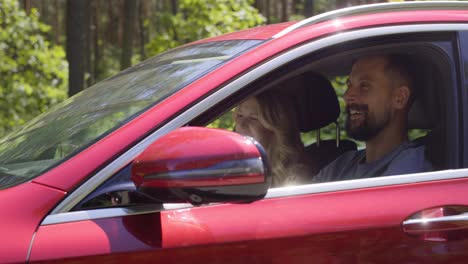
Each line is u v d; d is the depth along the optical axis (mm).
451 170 3016
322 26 2971
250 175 2422
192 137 2445
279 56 2844
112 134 2609
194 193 2404
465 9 3266
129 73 3344
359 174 3229
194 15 14398
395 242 2770
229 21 14320
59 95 15070
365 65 3264
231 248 2564
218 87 2730
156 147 2447
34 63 14695
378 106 3266
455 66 3125
